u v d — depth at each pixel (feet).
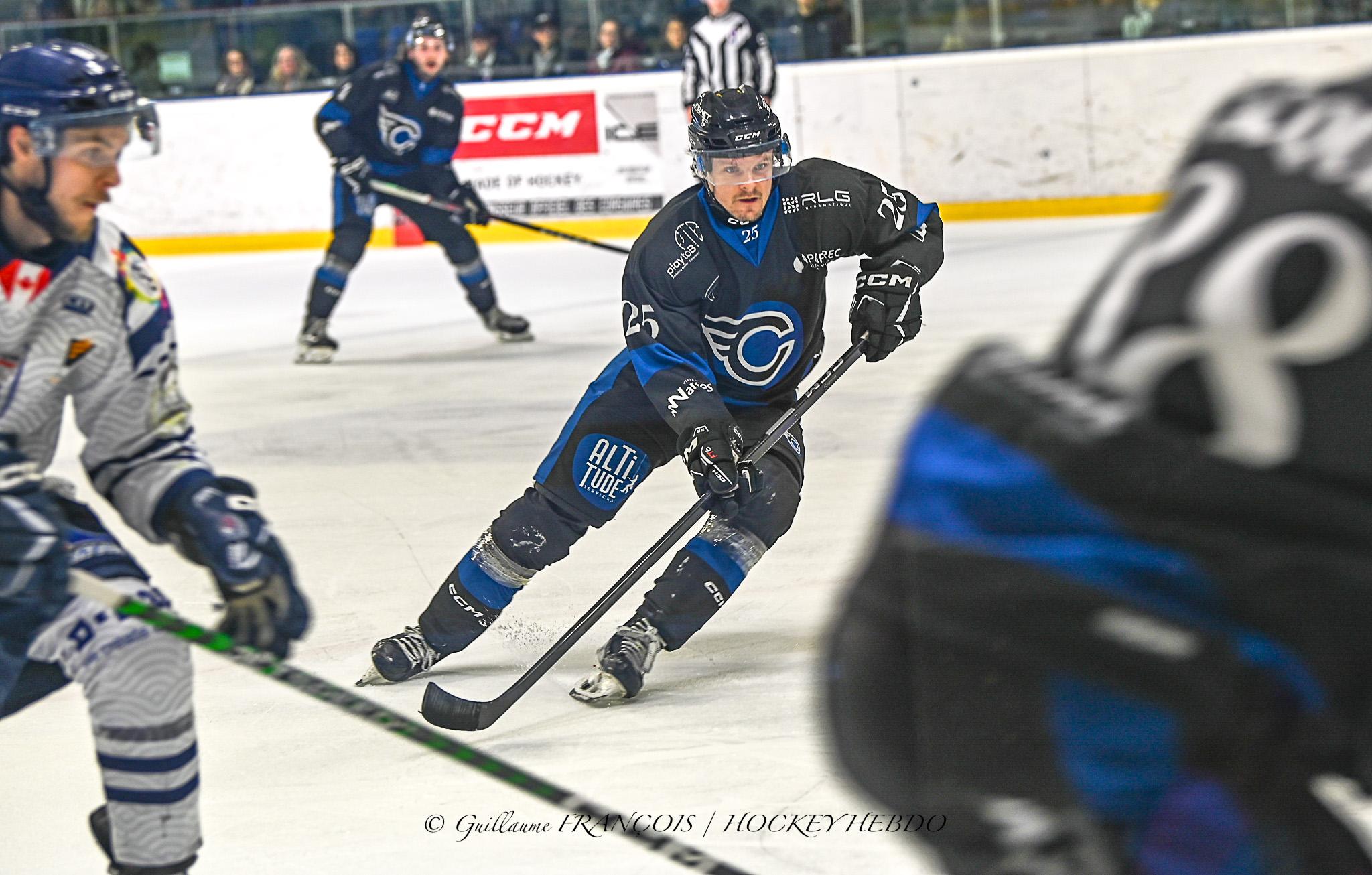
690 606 30.40
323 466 53.83
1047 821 9.82
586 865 22.80
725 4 104.01
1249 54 102.83
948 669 9.79
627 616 35.99
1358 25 101.55
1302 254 8.34
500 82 115.96
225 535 18.79
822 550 40.01
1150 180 104.94
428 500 48.29
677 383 28.81
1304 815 9.55
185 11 120.78
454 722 28.25
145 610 17.78
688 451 28.43
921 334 70.54
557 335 80.28
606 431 30.35
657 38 116.16
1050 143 106.52
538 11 116.88
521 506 31.01
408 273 108.47
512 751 27.86
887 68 108.99
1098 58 104.58
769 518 30.71
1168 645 9.09
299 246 118.93
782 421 30.09
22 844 24.58
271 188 118.52
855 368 64.59
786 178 29.76
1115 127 104.99
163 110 119.24
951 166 108.99
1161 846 9.55
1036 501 9.21
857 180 30.25
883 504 10.15
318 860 23.49
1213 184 8.82
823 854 22.38
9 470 17.78
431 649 31.86
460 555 41.96
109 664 18.16
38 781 27.32
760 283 29.55
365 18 119.34
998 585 9.41
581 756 27.37
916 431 9.90
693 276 29.07
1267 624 8.89
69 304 18.11
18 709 19.03
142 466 19.27
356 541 43.68
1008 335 68.54
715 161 28.17
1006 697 9.61
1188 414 8.68
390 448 56.34
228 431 60.85
